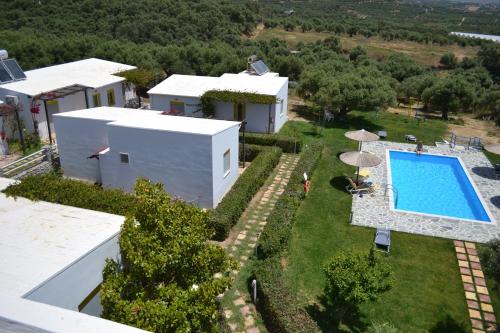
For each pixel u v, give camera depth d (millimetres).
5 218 11078
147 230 9203
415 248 16359
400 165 26281
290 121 33656
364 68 40562
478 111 38656
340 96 31406
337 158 25656
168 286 8508
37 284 8219
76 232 10469
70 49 45969
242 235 16938
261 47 54125
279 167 24188
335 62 42781
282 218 16609
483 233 17531
